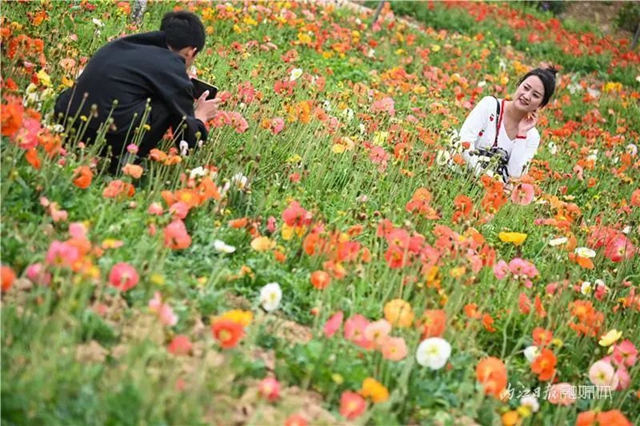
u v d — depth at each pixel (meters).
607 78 19.27
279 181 6.59
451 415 4.48
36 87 6.13
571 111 14.75
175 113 5.99
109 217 4.99
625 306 5.89
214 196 5.11
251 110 7.80
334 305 5.00
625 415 5.18
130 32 9.73
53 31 8.15
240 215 5.87
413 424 4.37
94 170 5.59
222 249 4.86
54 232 4.82
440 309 5.14
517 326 5.55
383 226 5.37
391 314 4.45
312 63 11.97
